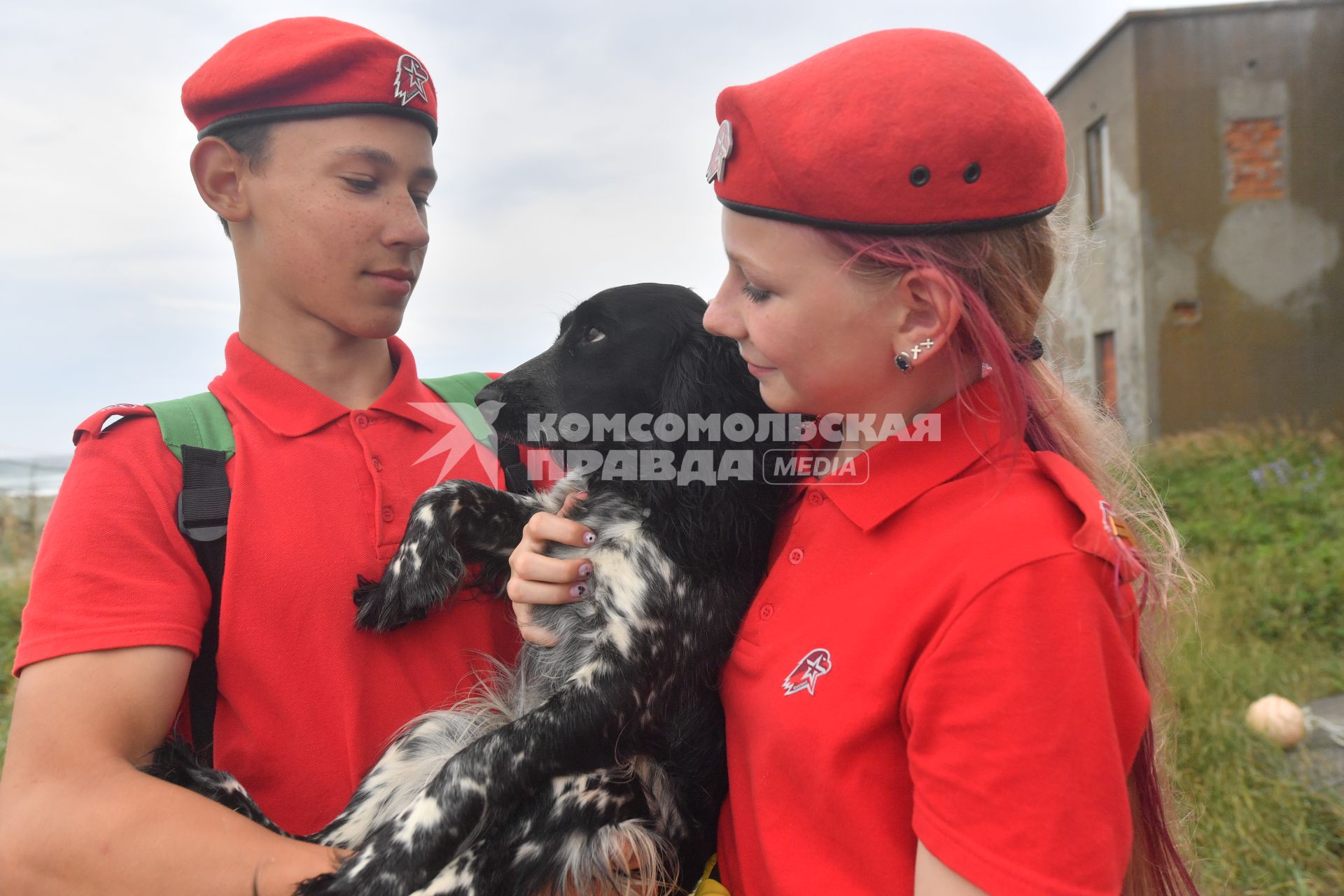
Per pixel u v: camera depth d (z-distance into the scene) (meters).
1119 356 16.41
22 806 1.50
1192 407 15.62
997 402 1.46
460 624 2.00
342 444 1.90
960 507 1.44
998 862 1.21
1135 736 1.30
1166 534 1.67
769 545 1.89
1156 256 15.62
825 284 1.44
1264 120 15.41
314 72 1.79
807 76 1.43
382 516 1.88
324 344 1.97
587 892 1.72
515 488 2.20
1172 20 15.34
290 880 1.54
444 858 1.66
